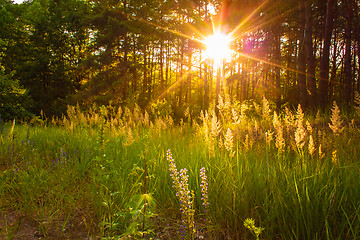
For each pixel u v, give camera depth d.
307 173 2.52
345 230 1.97
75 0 26.86
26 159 4.18
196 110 16.36
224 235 2.24
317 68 22.86
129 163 3.70
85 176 3.83
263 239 2.01
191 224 1.87
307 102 10.97
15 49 24.89
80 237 2.27
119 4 22.75
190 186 2.88
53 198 2.89
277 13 17.72
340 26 21.50
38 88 25.09
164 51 36.34
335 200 2.07
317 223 2.01
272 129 4.39
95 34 22.47
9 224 2.46
